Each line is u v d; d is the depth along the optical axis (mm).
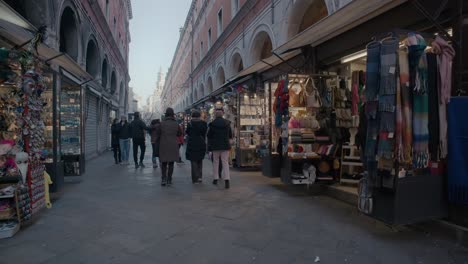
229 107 10469
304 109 6137
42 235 3715
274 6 10375
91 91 13328
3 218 3807
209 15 23031
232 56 15852
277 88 6457
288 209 4820
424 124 3641
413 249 3297
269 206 5000
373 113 3725
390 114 3498
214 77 20781
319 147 6055
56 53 5668
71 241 3521
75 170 7531
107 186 6785
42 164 4852
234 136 10117
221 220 4273
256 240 3547
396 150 3463
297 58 7898
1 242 3490
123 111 31203
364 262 2996
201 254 3172
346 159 5898
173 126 6875
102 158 13734
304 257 3105
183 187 6633
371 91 3746
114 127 11312
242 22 13930
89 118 13609
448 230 3576
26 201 4152
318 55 6883
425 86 3631
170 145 6789
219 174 7797
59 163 6203
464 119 3586
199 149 7117
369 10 4547
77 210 4801
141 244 3432
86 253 3195
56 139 5965
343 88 6141
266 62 7754
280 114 6305
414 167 3600
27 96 4328
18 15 4250
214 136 6617
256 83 10617
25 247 3346
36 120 4652
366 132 4121
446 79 3674
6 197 3803
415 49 3510
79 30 11398
